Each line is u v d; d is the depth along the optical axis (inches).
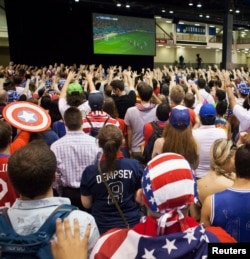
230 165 71.4
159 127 108.3
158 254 35.2
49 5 665.0
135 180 74.0
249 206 53.9
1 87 246.4
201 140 98.1
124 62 798.5
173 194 37.7
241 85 204.8
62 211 41.7
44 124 80.6
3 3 711.7
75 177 89.9
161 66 1024.9
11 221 41.1
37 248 38.8
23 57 658.2
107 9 713.6
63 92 151.0
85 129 113.2
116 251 36.9
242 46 1178.6
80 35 722.2
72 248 36.6
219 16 788.0
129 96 160.1
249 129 114.3
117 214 73.4
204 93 196.4
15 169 42.5
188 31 991.0
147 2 666.8
